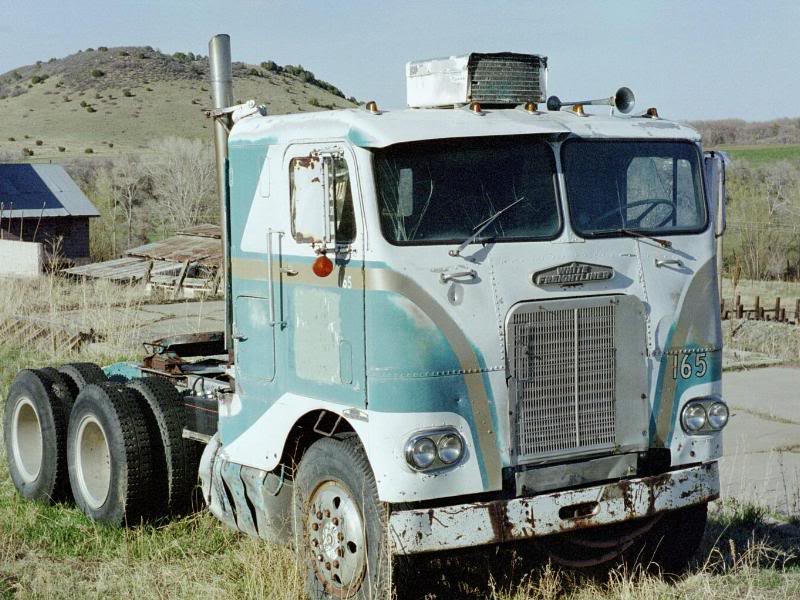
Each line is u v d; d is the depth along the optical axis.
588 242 5.88
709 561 6.85
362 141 5.44
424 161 5.55
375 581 5.47
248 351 6.47
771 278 42.69
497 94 6.13
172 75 148.50
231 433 6.67
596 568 6.62
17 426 8.65
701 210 6.36
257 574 6.25
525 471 5.64
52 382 8.40
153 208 58.12
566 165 5.89
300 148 5.93
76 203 44.66
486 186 5.68
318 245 5.64
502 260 5.62
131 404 7.54
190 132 114.06
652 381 6.05
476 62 6.05
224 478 6.80
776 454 10.20
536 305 5.66
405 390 5.38
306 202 5.73
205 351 8.94
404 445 5.35
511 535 5.51
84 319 16.59
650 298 6.05
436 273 5.46
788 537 7.48
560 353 5.75
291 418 6.08
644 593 6.12
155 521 7.55
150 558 6.93
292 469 6.25
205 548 7.09
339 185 5.61
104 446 7.82
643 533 6.51
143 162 66.50
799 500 8.45
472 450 5.49
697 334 6.22
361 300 5.49
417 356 5.39
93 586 6.45
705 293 6.28
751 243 43.25
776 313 21.31
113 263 31.00
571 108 6.42
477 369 5.52
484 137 5.65
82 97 136.12
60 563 6.91
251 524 6.68
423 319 5.41
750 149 78.25
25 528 7.59
